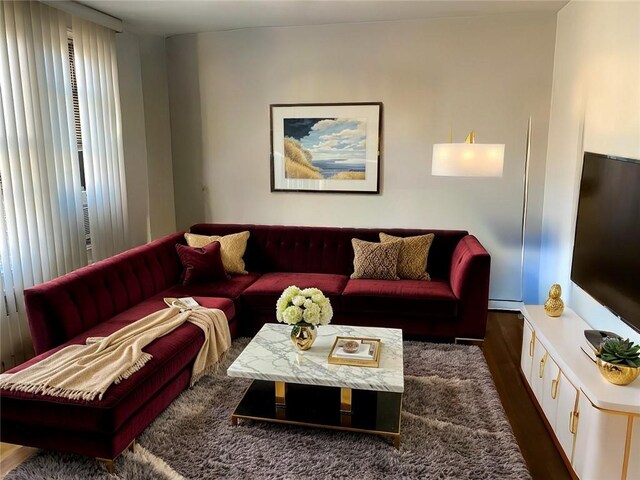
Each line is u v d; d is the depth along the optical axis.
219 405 2.90
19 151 3.38
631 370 2.15
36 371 2.48
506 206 4.58
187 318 3.18
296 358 2.73
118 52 4.49
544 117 4.38
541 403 2.83
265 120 4.91
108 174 4.31
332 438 2.60
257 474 2.34
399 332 3.08
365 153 4.75
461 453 2.46
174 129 5.15
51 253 3.69
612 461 2.10
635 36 2.74
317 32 4.64
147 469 2.36
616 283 2.56
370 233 4.37
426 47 4.47
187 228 5.26
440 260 4.23
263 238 4.50
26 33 3.40
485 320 3.64
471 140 3.79
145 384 2.50
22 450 2.57
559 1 3.88
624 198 2.50
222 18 4.34
